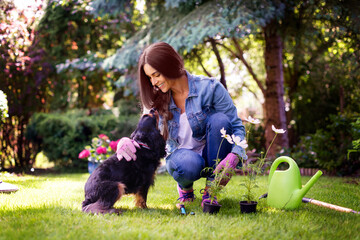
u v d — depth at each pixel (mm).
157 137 2939
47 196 3490
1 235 2025
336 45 6488
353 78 6906
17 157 7699
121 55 7172
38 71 7688
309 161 6602
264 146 8328
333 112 9086
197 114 2926
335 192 3775
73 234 2043
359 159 6059
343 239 2062
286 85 9516
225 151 2883
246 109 10391
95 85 9141
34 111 7855
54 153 7363
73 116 7629
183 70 2889
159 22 7250
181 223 2348
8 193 3678
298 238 2068
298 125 9625
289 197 2824
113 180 2740
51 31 8133
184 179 2936
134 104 8234
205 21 5867
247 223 2338
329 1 5695
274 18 6453
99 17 7688
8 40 6074
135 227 2221
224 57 10031
